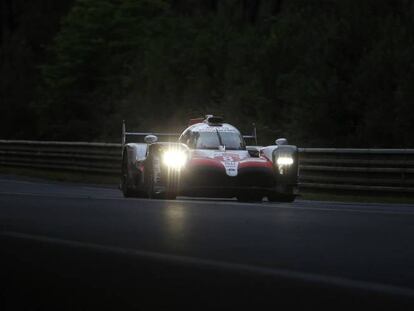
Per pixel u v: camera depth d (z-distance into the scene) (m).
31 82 104.38
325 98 51.50
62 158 58.91
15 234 17.25
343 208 25.52
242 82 63.72
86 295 11.09
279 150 32.28
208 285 11.34
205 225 18.39
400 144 46.53
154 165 32.25
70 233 17.34
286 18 67.62
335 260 13.29
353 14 57.00
